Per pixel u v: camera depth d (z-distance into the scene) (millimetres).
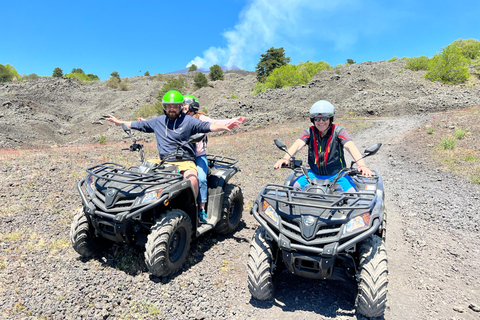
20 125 47812
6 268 4102
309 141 4379
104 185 4254
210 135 31406
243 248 5266
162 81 132625
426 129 21141
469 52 88562
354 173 3906
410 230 6051
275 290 4059
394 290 4188
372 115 42188
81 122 63125
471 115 24500
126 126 4918
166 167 4559
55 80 99062
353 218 3457
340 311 3688
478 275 4547
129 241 4258
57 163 10789
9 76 105562
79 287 3834
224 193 5523
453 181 9602
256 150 15938
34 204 6496
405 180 9875
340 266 3918
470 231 6023
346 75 72125
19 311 3340
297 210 3633
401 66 77438
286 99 57594
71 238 4348
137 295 3822
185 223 4324
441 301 3959
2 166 9703
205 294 3961
